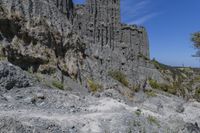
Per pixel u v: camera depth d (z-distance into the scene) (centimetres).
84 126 3450
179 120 4159
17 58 5406
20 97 3969
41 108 3862
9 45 5300
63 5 7431
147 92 9406
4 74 4144
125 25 10456
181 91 11212
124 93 7838
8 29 5462
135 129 3609
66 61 6494
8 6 5581
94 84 6831
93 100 4803
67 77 6284
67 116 3703
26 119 3156
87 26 8694
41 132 3014
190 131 4038
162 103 8638
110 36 9344
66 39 6681
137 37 10800
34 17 5991
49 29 6212
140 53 10775
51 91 4484
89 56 7725
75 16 8231
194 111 8806
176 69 14075
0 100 3697
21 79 4322
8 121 2895
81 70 6856
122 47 9712
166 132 3762
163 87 10719
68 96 4553
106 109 4359
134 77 9350
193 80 11644
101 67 8044
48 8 6506
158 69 12156
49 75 5803
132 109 4691
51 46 6166
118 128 3544
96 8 9181
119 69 8931
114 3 9750
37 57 5716
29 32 5769
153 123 3869
